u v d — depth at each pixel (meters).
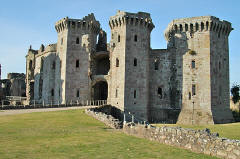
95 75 63.84
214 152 15.91
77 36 65.25
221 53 56.03
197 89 53.97
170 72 57.44
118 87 56.75
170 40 58.41
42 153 16.30
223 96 55.34
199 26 55.09
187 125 49.44
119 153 16.58
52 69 70.06
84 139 21.39
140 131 23.22
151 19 59.47
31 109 47.94
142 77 57.09
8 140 20.38
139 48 57.69
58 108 50.16
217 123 51.34
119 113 55.06
